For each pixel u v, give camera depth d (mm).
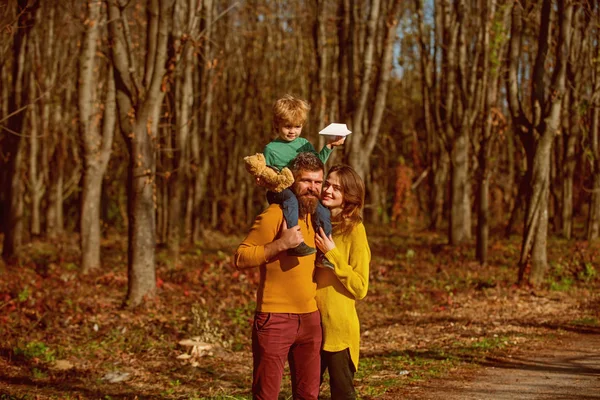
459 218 24109
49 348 9508
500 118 21891
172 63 12453
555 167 29641
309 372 4566
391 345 9766
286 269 4445
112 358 9227
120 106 12273
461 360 8508
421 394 6914
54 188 28156
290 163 4883
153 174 12516
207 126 29562
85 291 13922
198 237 26844
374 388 7145
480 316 11805
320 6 19656
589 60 21016
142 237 12422
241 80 35312
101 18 16750
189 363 8961
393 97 38750
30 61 19344
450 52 23016
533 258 14625
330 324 4781
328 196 4891
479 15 22406
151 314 11703
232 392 7414
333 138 5078
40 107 27281
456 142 23844
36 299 12258
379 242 26438
